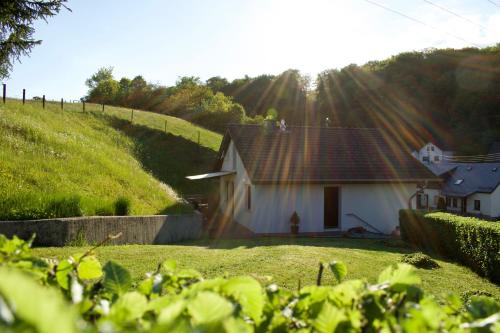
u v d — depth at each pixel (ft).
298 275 27.71
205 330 3.33
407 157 70.33
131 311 4.86
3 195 39.88
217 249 38.04
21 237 36.55
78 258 6.67
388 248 46.09
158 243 44.62
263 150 66.39
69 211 41.29
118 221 41.68
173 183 83.82
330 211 63.93
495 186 128.06
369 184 64.64
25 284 2.53
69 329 2.49
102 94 173.58
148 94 172.35
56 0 43.75
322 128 74.08
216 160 81.92
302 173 62.54
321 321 4.98
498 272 34.60
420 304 5.70
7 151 51.90
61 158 56.80
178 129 112.47
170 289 6.46
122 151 84.64
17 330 2.60
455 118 197.57
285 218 61.36
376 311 5.39
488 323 5.13
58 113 91.09
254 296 5.48
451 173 150.71
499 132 180.65
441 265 38.60
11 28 44.42
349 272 29.94
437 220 45.65
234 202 71.82
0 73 46.55
